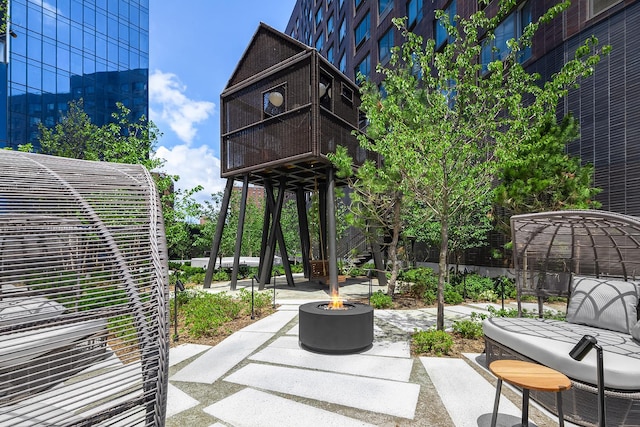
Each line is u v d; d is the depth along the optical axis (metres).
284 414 3.52
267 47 12.57
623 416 3.21
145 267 2.79
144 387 2.45
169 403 3.75
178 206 9.68
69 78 27.69
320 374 4.55
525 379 2.89
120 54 31.19
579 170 8.90
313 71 10.91
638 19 8.56
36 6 25.97
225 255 24.81
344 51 27.89
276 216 13.01
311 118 10.88
